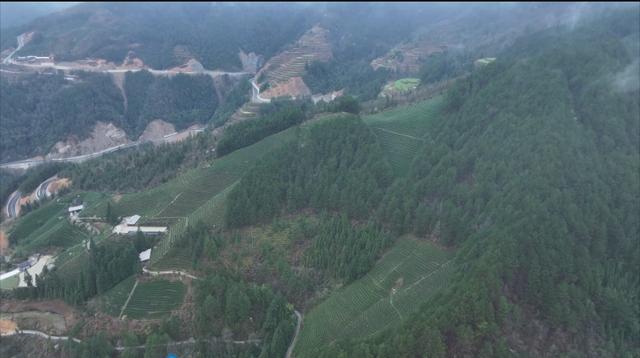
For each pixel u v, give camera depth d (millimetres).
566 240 129625
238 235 159000
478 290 110688
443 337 105750
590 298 124812
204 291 135000
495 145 167500
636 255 139875
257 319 131375
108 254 154000
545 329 116250
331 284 145000
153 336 124062
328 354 109625
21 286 156375
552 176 145000
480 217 144000
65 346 128500
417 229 153000
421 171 169750
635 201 150000
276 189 169500
